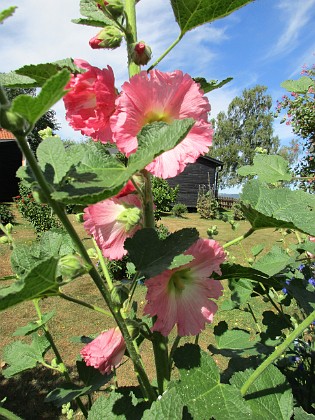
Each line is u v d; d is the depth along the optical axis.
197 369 0.34
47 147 0.30
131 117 0.30
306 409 0.54
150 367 1.27
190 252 0.35
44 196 0.25
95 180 0.26
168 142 0.24
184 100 0.31
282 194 0.38
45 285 0.25
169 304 0.34
